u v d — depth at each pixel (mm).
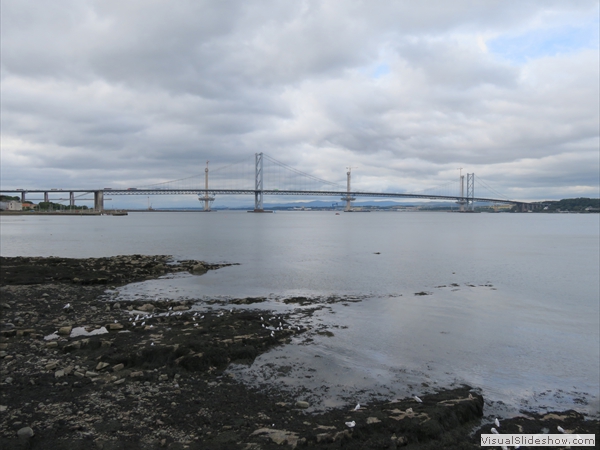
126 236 59094
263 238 56656
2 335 11266
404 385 9094
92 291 18531
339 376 9438
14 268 22594
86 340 10555
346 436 6629
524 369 10258
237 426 6965
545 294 19547
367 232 72188
